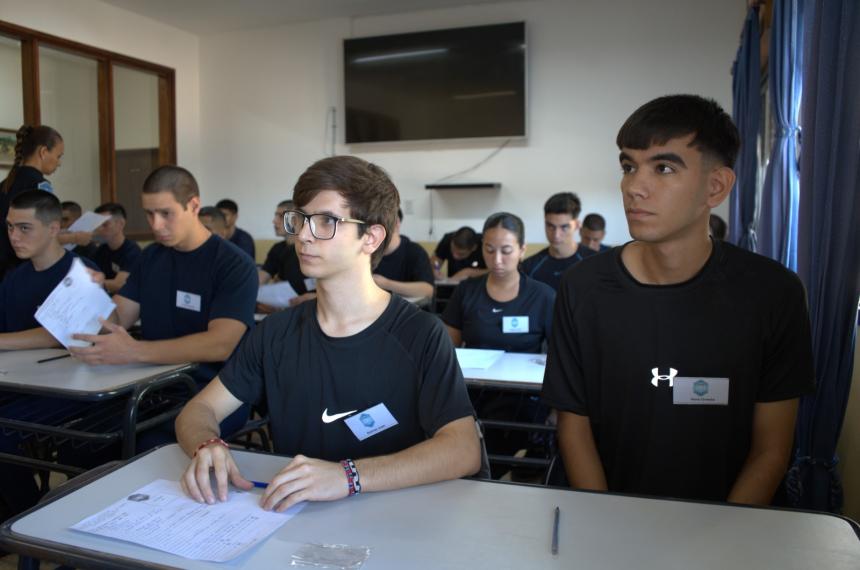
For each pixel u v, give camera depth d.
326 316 1.27
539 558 0.86
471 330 2.76
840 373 1.66
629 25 5.92
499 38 6.16
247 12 6.51
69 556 0.87
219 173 7.33
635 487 1.36
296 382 1.27
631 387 1.33
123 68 6.42
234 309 2.26
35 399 2.26
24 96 5.41
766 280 1.28
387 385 1.24
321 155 6.95
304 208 1.18
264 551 0.88
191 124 7.22
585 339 1.39
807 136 1.76
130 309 2.47
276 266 4.57
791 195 2.77
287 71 6.99
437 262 5.80
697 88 5.77
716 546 0.89
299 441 1.27
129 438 1.85
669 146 1.16
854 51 1.54
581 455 1.40
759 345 1.29
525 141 6.32
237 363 1.33
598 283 1.36
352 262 1.20
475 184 6.27
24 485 2.17
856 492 1.88
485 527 0.95
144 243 6.69
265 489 1.08
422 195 6.68
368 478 1.05
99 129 6.17
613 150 6.06
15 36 5.29
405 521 0.97
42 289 2.51
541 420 2.46
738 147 1.22
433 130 6.44
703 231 1.26
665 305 1.30
